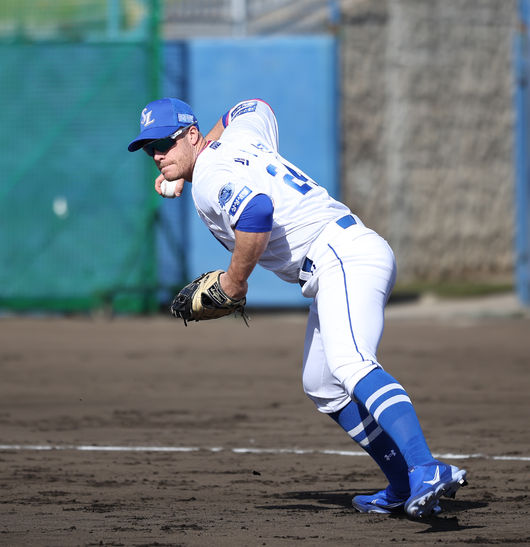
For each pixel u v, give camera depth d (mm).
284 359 41438
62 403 30953
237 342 47094
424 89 74875
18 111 57969
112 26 57969
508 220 75500
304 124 59000
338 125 58906
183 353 43312
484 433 25547
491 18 75812
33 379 36031
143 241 57938
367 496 16562
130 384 34938
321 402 16312
